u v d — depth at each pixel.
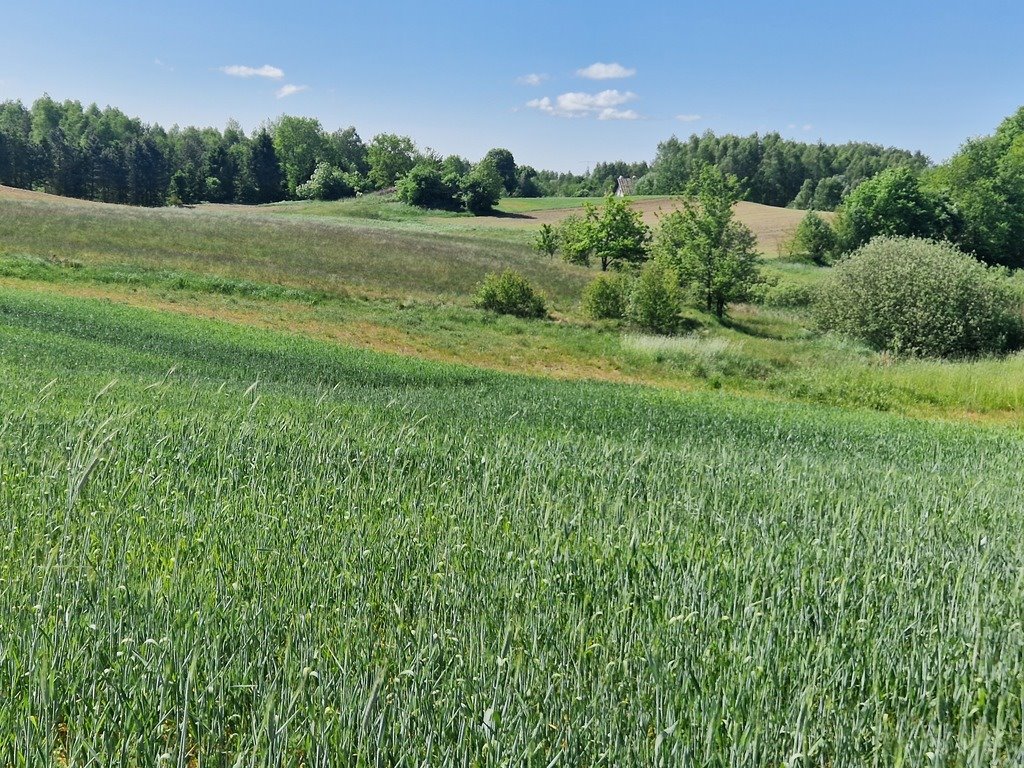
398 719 3.39
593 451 10.38
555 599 4.82
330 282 39.72
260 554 5.29
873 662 4.21
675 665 3.97
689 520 7.02
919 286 35.56
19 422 8.41
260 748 3.14
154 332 25.42
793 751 3.39
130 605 4.15
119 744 3.19
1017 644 4.51
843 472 10.49
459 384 22.91
